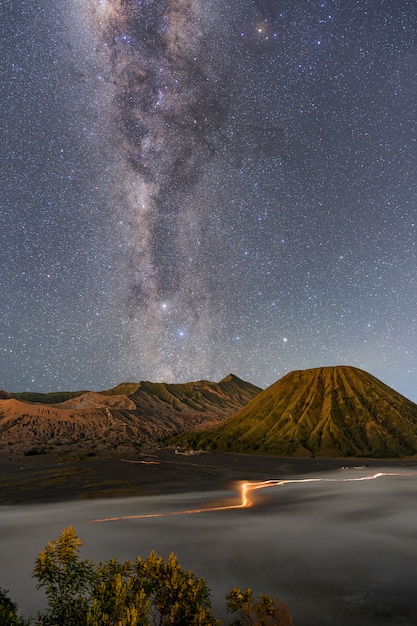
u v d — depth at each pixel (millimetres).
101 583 6535
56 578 6516
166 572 6852
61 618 6125
